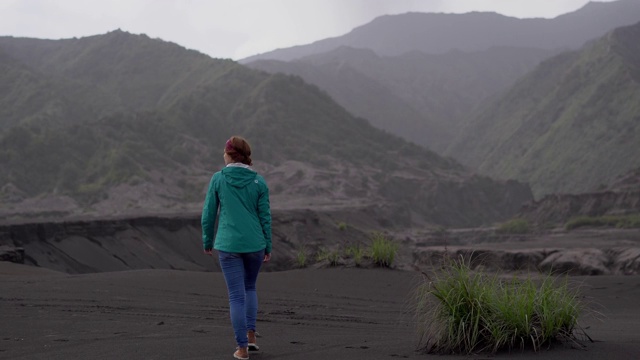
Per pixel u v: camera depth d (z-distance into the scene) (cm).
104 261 4369
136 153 18512
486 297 570
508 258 3058
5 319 805
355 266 1680
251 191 555
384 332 774
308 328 805
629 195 14312
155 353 582
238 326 548
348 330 791
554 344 558
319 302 1111
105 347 615
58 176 16738
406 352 577
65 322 786
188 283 1254
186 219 5675
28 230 4056
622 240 8869
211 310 933
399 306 1086
